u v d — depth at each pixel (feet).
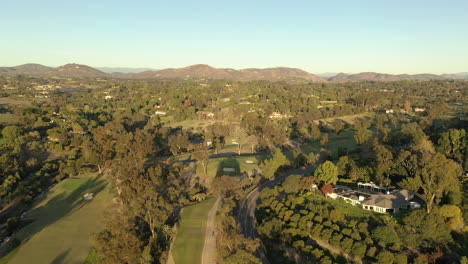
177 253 201.46
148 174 285.02
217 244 203.82
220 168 353.10
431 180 217.97
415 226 193.57
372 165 299.99
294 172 353.10
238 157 400.88
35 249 214.28
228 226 199.93
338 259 191.31
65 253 209.87
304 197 265.13
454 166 222.69
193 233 222.28
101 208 277.85
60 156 444.55
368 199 244.42
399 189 261.44
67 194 315.78
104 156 378.53
